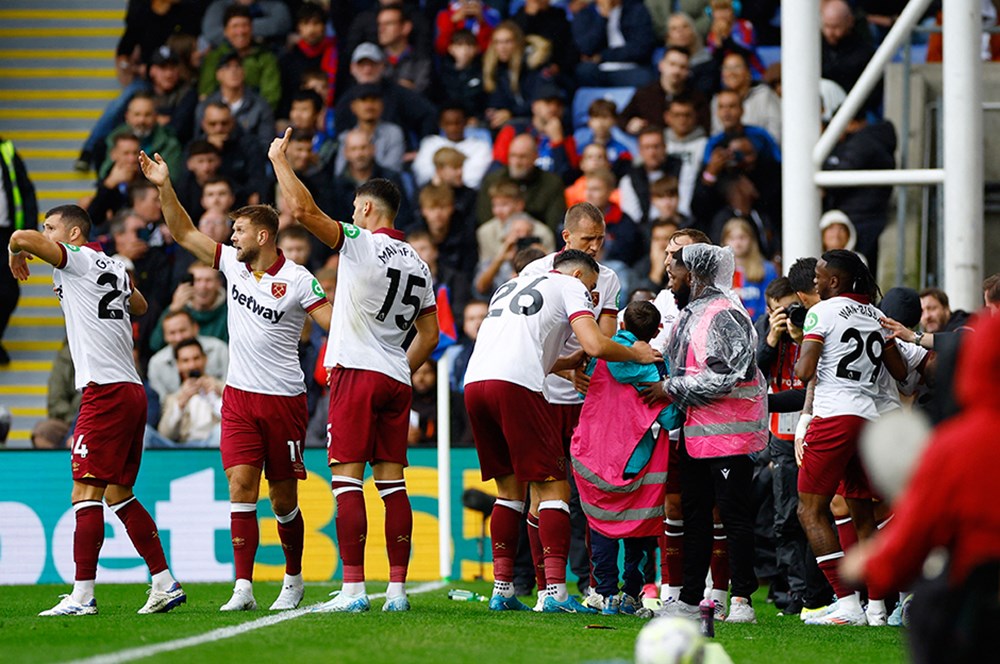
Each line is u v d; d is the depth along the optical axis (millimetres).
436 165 56438
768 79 58344
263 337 29453
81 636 23406
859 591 32438
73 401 52938
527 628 24922
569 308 28500
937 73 55375
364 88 58812
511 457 28844
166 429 50938
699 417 28062
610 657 20500
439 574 45344
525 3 61719
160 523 46000
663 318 31344
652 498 29141
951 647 12922
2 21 66500
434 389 49031
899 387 30688
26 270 29328
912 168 53906
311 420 51375
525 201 55875
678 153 57469
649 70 60906
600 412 29672
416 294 28391
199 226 56406
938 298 35594
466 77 60719
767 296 32812
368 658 19969
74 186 62719
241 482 29516
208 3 63156
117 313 29172
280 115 60750
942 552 14266
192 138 60125
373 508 45656
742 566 29078
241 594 29688
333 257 53906
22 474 46188
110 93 65000
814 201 39656
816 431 29016
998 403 12758
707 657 17125
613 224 54875
